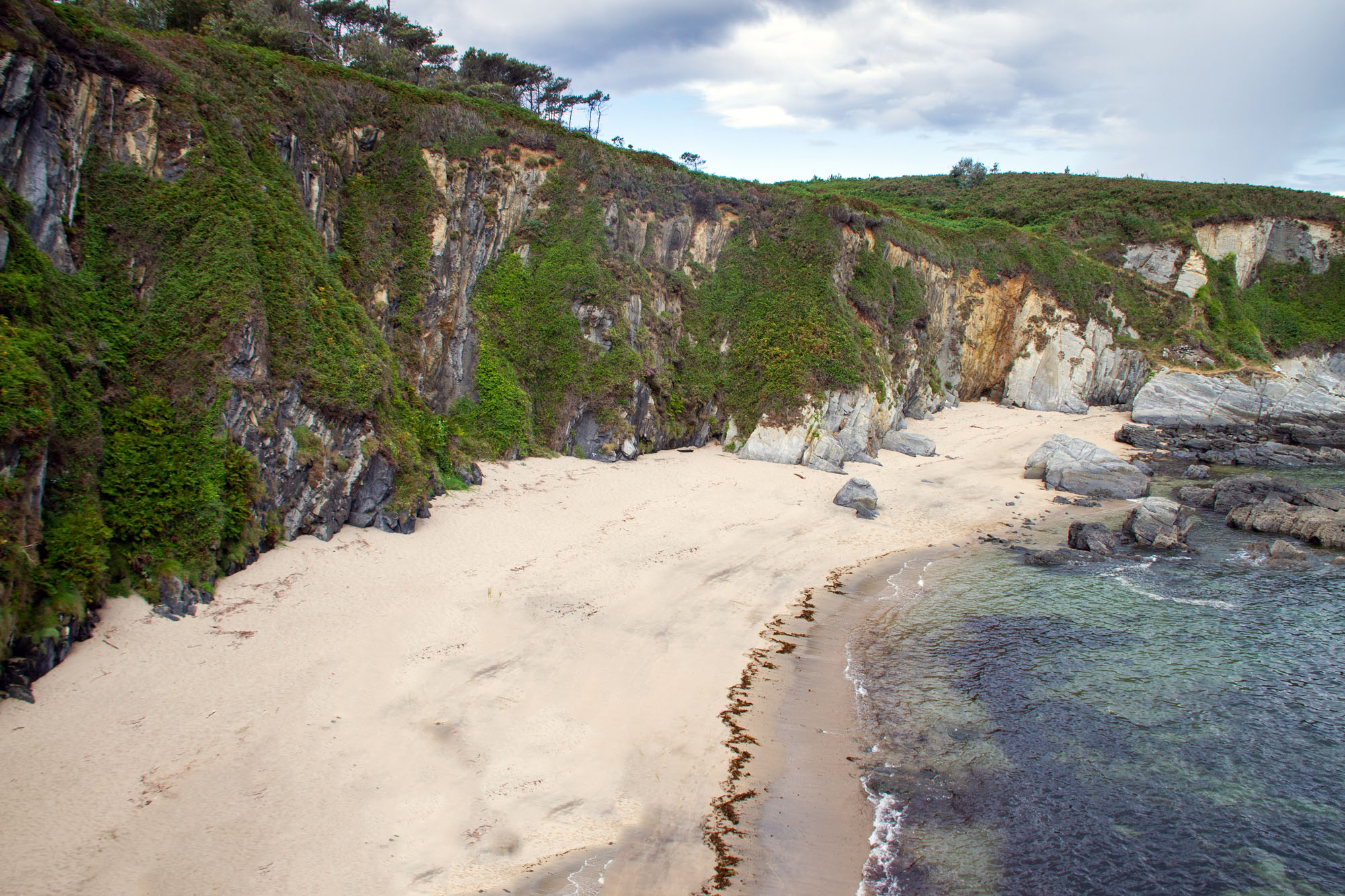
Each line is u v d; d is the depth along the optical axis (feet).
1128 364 224.74
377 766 52.60
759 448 150.92
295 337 85.87
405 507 92.12
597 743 58.08
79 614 59.11
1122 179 300.81
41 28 74.69
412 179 124.36
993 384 234.99
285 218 93.30
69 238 75.92
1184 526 116.06
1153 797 55.67
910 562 105.50
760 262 169.48
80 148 78.54
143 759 50.29
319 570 79.00
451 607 76.33
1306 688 71.31
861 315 175.11
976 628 83.82
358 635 68.69
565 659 69.72
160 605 66.03
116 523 66.80
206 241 82.23
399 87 129.18
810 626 82.84
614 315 138.92
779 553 104.27
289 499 82.64
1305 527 114.21
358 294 113.19
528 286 138.00
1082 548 111.14
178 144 85.10
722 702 65.92
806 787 55.62
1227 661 76.43
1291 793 56.34
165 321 77.82
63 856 42.47
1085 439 189.26
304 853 44.68
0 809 44.75
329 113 115.44
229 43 110.42
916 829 51.78
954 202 304.09
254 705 57.21
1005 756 60.23
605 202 147.84
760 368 157.48
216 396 75.97
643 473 131.54
